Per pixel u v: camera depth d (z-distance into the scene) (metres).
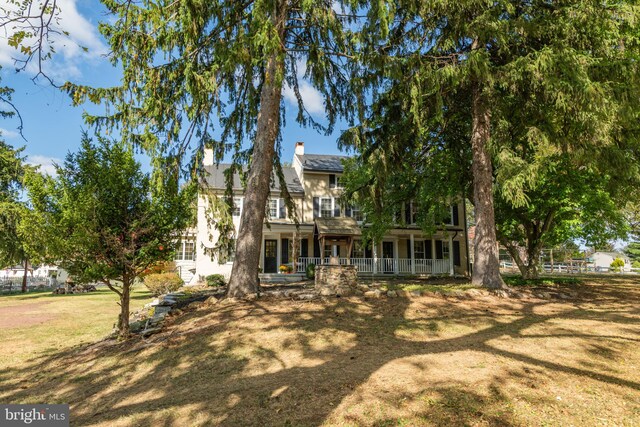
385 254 25.11
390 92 11.55
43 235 6.90
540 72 9.09
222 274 21.42
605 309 9.43
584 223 15.20
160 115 9.77
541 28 9.59
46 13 3.62
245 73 9.45
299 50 10.96
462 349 6.25
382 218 15.37
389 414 4.02
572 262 33.16
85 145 7.55
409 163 14.23
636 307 9.70
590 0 9.18
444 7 9.73
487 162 11.81
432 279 19.98
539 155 10.41
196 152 10.97
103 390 5.54
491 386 4.61
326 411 4.17
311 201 24.19
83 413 4.77
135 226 7.50
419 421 3.84
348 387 4.75
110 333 9.17
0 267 21.59
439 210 15.89
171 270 22.58
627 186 10.70
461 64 9.93
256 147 11.03
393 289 10.84
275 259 23.38
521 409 4.03
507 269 35.25
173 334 7.82
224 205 11.06
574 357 5.76
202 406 4.56
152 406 4.76
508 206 14.73
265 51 7.97
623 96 9.02
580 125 9.70
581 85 8.55
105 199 7.45
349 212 24.36
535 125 10.71
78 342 8.80
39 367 6.94
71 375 6.29
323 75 10.76
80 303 16.23
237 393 4.86
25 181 7.13
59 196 7.35
